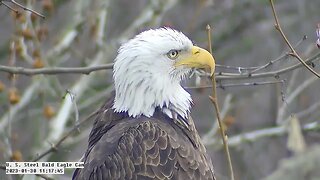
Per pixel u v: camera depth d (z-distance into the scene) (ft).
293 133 39.01
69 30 55.06
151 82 36.24
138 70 36.22
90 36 53.93
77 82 53.31
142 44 36.35
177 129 35.99
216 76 38.06
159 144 34.32
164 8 56.29
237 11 64.39
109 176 34.19
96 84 57.98
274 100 61.41
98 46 54.08
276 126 57.26
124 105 36.47
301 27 62.95
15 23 44.80
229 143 52.75
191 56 36.32
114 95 38.06
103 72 53.93
